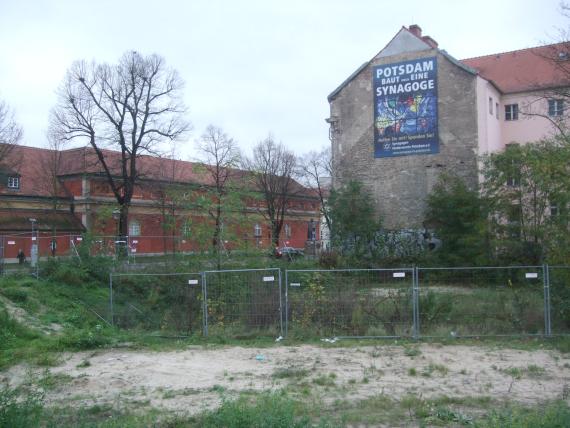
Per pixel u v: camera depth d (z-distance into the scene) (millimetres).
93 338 13500
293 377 10141
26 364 11562
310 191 70312
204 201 20594
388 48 37875
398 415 7633
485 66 43219
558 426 6496
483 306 13984
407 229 34375
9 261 29156
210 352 12633
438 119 36250
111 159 52250
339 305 14453
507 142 39750
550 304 13602
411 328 13875
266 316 14766
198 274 16391
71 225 49969
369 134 38125
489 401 8273
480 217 28141
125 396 9000
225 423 6742
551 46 27906
